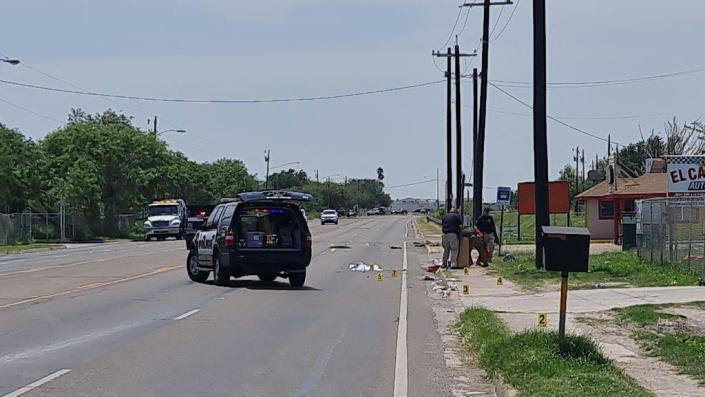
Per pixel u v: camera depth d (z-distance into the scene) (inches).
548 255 461.7
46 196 2817.4
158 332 633.0
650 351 520.4
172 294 908.6
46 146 3051.2
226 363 511.8
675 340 538.6
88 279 1097.4
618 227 2036.2
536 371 426.3
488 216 1332.4
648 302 757.3
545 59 1130.7
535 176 1139.3
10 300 839.7
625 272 1041.5
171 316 726.5
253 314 745.6
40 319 700.7
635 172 3432.6
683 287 880.9
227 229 987.3
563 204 1585.9
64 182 2797.7
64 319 701.9
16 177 2719.0
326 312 768.3
